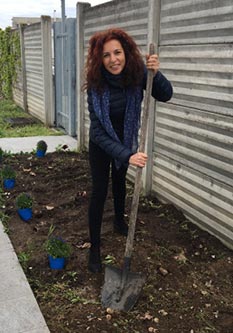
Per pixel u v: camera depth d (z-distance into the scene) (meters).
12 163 5.63
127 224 3.62
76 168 5.36
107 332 2.32
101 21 5.23
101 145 2.62
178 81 3.61
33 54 9.09
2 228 3.61
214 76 3.14
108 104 2.59
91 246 2.92
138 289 2.60
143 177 4.35
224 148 3.15
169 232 3.51
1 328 2.34
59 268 2.94
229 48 2.93
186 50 3.43
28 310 2.49
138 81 2.59
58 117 8.45
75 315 2.47
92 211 2.83
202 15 3.17
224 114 3.09
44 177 5.00
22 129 8.28
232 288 2.75
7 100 12.41
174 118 3.76
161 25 3.75
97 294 2.68
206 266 2.99
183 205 3.83
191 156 3.58
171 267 2.96
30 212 3.76
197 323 2.41
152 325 2.39
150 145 4.18
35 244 3.32
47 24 8.11
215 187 3.31
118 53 2.49
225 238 3.28
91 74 2.55
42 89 8.67
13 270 2.92
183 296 2.65
